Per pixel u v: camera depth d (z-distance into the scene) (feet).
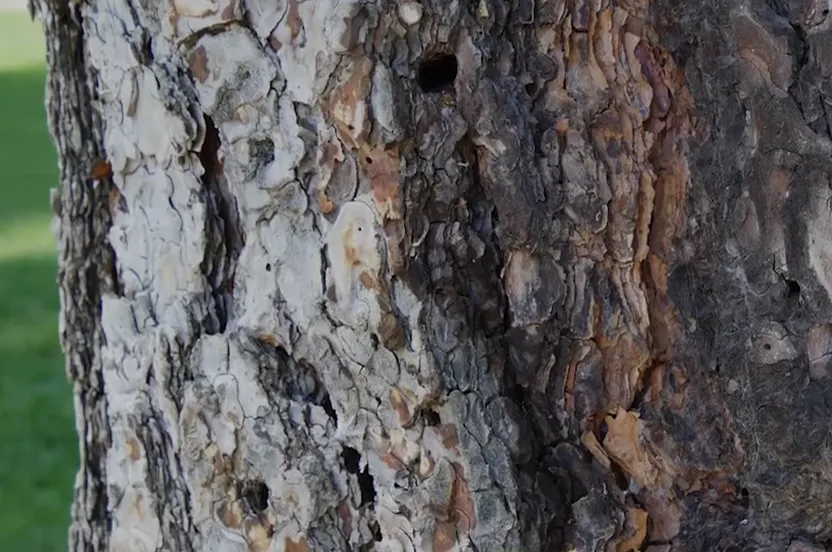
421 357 3.45
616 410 3.64
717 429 3.60
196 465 3.66
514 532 3.50
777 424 3.45
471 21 3.45
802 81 3.38
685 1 3.50
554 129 3.55
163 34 3.60
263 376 3.58
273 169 3.50
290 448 3.57
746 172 3.45
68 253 4.01
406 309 3.45
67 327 4.06
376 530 3.57
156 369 3.73
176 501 3.79
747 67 3.42
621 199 3.58
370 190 3.43
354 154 3.43
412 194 3.43
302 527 3.57
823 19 3.35
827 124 3.37
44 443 8.12
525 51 3.55
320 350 3.52
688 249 3.58
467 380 3.50
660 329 3.64
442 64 3.48
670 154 3.59
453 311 3.49
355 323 3.47
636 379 3.64
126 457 3.85
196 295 3.67
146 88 3.66
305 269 3.51
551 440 3.63
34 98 19.86
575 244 3.58
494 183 3.50
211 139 3.64
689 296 3.59
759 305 3.45
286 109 3.48
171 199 3.68
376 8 3.37
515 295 3.57
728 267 3.50
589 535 3.62
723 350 3.53
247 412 3.59
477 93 3.46
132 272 3.81
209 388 3.64
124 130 3.74
